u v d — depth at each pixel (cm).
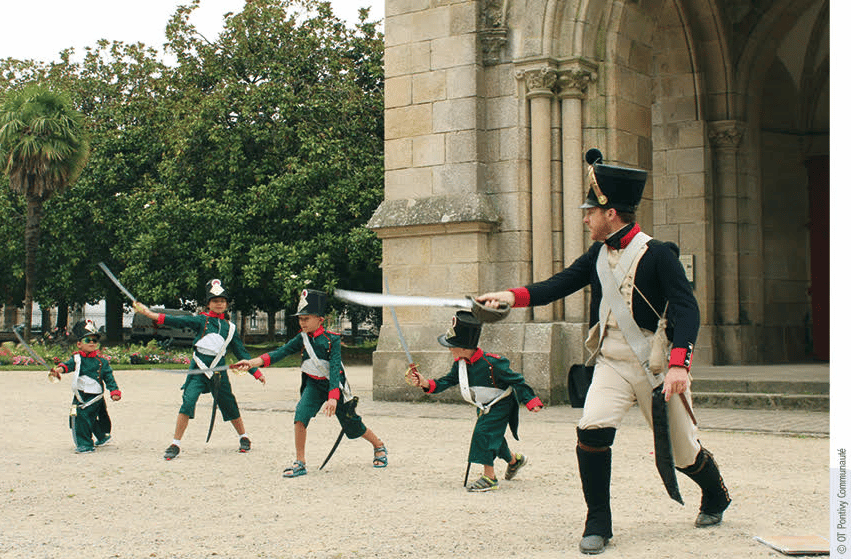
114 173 3084
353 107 2677
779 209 1891
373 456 824
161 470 756
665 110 1794
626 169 484
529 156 1309
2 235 3247
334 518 563
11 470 759
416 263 1357
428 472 739
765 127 1884
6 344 2489
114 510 595
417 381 670
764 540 481
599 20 1309
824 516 552
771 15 1745
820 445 870
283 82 2748
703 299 1748
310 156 2548
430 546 486
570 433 970
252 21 2848
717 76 1766
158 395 1526
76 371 873
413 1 1388
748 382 1263
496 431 659
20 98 2656
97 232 3225
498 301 472
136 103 3147
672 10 1722
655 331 482
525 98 1309
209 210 2598
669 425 493
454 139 1337
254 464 787
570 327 1266
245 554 476
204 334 861
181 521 560
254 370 863
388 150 1398
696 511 573
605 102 1312
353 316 3562
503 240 1312
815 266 1897
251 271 2547
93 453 857
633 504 597
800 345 1903
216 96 2680
